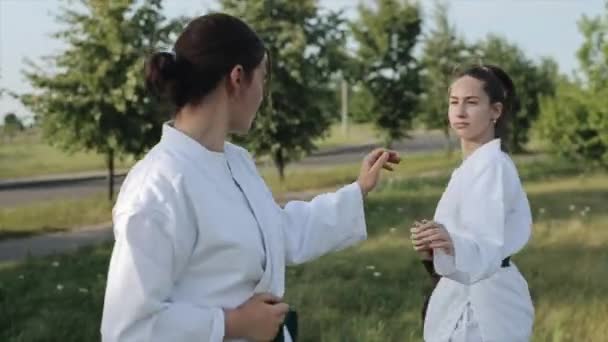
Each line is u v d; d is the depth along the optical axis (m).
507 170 3.37
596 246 9.34
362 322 6.12
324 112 19.75
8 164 30.81
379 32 26.88
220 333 1.96
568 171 21.02
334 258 8.77
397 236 10.34
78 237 13.26
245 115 2.14
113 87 15.66
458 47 29.80
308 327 6.06
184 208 1.99
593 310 6.39
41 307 6.96
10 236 13.48
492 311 3.42
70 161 31.86
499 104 3.48
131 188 2.02
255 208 2.15
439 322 3.52
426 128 30.39
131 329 1.91
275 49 18.97
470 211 3.28
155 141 15.95
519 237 3.37
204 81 2.06
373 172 2.64
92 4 15.64
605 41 19.16
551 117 21.41
